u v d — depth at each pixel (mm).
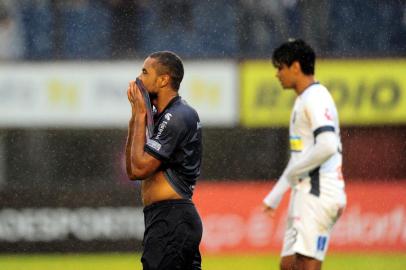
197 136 16375
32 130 31406
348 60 31891
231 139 31500
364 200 31219
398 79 31828
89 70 31438
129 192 30391
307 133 19031
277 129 31562
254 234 30453
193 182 16484
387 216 31094
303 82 19297
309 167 18672
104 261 29891
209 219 30562
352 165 31797
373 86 31859
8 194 30094
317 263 19062
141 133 15922
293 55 19188
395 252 30875
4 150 31312
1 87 31141
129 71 31609
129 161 16234
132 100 16203
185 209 16219
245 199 30750
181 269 16266
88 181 31391
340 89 31844
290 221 19328
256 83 31562
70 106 31391
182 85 31391
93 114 31453
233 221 30547
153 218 16219
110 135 31594
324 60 31859
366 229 31016
